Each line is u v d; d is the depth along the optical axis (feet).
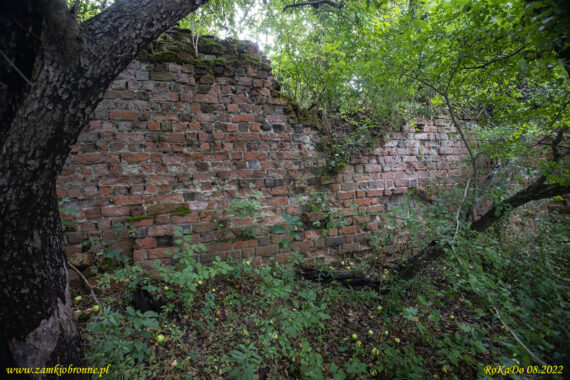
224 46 9.94
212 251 9.45
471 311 9.14
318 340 7.53
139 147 8.59
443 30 7.41
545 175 7.72
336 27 12.85
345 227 11.46
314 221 10.80
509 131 11.16
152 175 8.74
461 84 9.10
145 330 6.65
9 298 4.03
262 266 10.11
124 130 8.43
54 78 3.76
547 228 12.41
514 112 8.71
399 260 11.73
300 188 10.79
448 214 9.99
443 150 13.55
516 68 6.81
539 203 14.07
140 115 8.57
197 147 9.26
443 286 10.08
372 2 11.24
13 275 4.00
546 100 7.36
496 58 7.16
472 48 7.29
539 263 10.03
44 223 4.33
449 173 13.69
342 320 8.44
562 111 7.36
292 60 12.33
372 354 7.24
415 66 8.62
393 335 8.00
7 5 3.35
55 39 3.61
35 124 3.75
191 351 6.56
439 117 13.47
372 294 9.04
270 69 10.39
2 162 3.65
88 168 8.11
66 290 4.94
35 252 4.21
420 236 11.24
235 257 9.75
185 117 9.10
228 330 7.35
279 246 10.31
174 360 6.32
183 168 9.10
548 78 6.21
